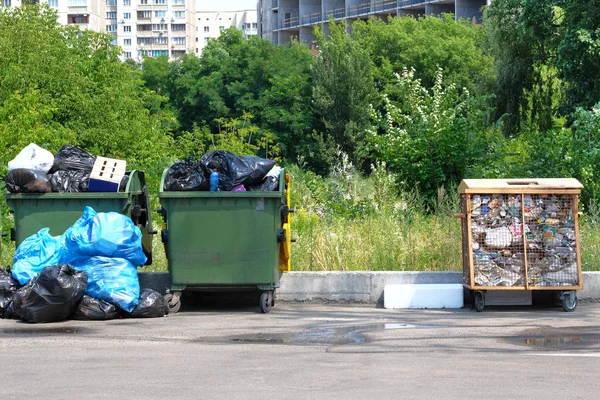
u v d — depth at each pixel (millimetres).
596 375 7293
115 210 12031
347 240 14070
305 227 15859
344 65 76250
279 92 78312
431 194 21562
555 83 38750
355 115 75688
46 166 12297
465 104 24531
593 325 10406
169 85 85688
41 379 7266
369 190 21422
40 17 44875
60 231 12008
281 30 132250
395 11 113188
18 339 9523
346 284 12664
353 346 8977
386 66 79250
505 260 11875
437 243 13836
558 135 22906
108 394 6676
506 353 8438
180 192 11758
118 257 11398
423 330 10070
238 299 12898
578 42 31625
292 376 7352
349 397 6523
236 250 11766
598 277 12594
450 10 106375
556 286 11797
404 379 7191
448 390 6750
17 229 12039
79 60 46188
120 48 48375
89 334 9906
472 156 21797
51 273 10789
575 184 11922
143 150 41438
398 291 12203
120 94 44281
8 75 34844
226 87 81500
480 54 77562
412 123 23359
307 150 77500
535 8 33812
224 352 8633
